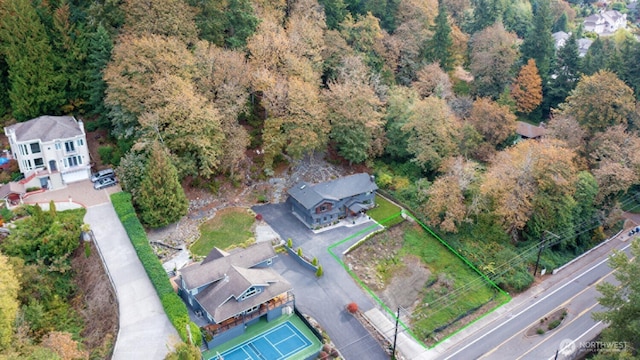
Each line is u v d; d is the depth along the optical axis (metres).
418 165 78.69
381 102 79.62
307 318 56.16
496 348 56.25
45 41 70.88
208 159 65.88
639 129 82.38
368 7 94.50
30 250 55.62
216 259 56.22
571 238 73.12
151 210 61.56
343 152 77.50
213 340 51.59
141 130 65.62
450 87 90.44
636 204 85.31
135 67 66.06
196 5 76.88
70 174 68.00
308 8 84.56
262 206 72.88
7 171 67.00
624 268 47.53
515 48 102.62
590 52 101.12
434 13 100.75
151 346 48.97
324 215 70.19
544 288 66.25
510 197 68.00
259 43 73.69
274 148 71.81
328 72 84.69
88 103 73.56
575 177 71.62
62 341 45.25
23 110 70.00
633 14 173.38
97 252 58.31
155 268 56.31
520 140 86.81
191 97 64.81
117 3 75.00
